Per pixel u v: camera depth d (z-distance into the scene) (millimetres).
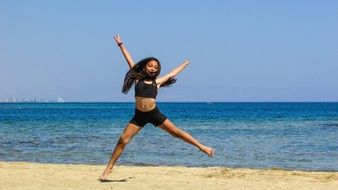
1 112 91938
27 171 11867
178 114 81875
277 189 9609
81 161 17500
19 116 68375
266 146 23609
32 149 21594
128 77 8844
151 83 8836
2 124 44000
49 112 92562
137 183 9844
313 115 76375
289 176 11953
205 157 18875
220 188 9562
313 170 15602
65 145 23516
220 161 17797
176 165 16531
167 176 11547
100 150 21266
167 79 8938
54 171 12102
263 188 9680
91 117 64875
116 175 11625
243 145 24031
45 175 11008
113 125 42969
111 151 20875
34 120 53938
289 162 17734
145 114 8875
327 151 21484
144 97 8789
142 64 8797
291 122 50688
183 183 10078
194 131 35094
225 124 46062
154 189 9258
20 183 9625
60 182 9805
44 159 18047
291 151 21391
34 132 32812
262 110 116375
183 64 9078
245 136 30156
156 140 25406
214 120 56062
